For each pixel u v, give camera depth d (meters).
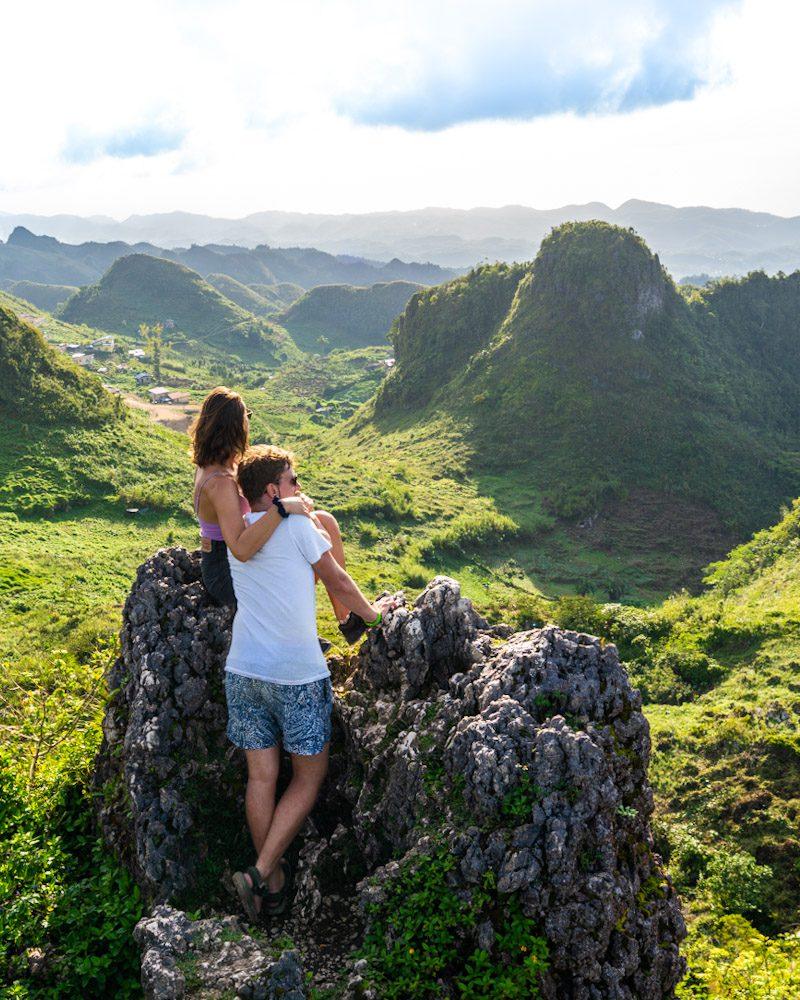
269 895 4.77
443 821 4.88
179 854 5.08
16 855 5.18
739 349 190.62
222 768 5.63
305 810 4.83
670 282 186.00
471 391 180.62
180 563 6.78
